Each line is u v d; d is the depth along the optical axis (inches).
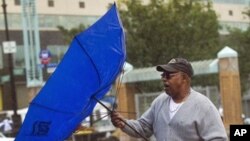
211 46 1395.2
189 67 210.7
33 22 1743.4
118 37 206.5
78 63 202.1
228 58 954.1
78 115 202.5
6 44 1443.2
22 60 2426.2
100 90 202.2
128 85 1104.8
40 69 1621.6
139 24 1315.2
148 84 1114.1
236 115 951.0
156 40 1304.1
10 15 2423.7
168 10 1314.0
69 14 2615.7
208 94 963.3
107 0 2723.9
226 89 954.1
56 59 2484.0
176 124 205.0
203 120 203.0
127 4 1357.0
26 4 1747.0
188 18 1323.8
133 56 1321.4
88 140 1049.5
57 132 201.8
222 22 3112.7
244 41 1701.5
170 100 212.5
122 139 1014.4
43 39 2486.5
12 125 1179.9
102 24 206.5
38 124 200.4
